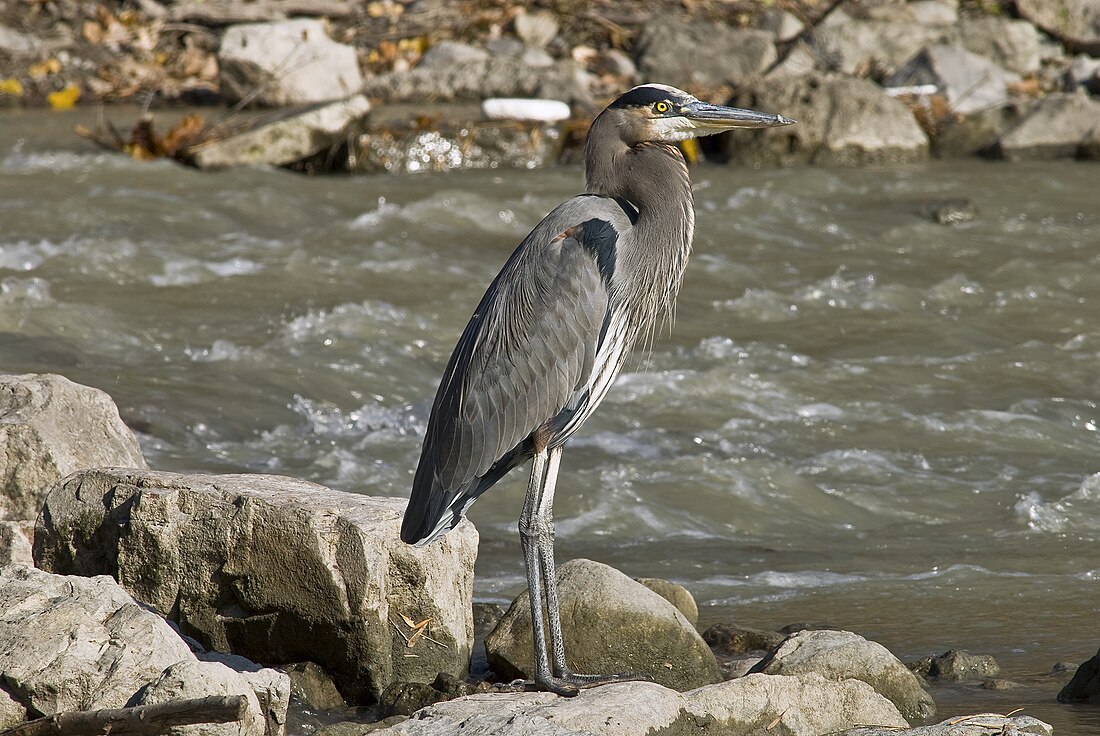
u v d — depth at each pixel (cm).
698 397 1459
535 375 765
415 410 1405
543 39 3275
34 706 610
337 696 749
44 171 2330
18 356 1436
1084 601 959
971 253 2048
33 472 827
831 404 1452
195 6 3297
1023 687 775
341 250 1969
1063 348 1645
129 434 908
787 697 686
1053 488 1248
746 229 2167
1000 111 2891
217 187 2289
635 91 814
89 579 672
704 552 1085
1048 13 3378
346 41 3269
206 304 1689
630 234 791
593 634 770
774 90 2762
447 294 1778
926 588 991
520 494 1213
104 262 1811
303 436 1321
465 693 734
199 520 752
